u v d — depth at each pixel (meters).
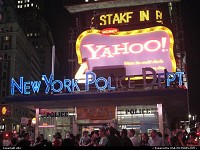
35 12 169.12
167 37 30.70
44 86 25.83
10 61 115.75
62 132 27.53
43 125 28.03
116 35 31.86
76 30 34.41
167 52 30.36
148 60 30.50
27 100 25.28
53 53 27.17
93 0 34.84
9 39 118.56
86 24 34.53
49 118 28.16
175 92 23.16
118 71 30.67
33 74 147.88
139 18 33.12
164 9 33.12
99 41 31.97
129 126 26.44
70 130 27.38
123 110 26.78
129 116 26.69
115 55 31.30
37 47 165.88
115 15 33.81
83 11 35.22
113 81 26.23
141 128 26.17
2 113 48.41
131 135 14.10
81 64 31.52
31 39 165.88
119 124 26.64
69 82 25.50
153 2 33.34
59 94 25.00
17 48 120.62
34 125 28.64
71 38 33.91
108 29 32.19
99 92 24.44
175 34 33.06
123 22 33.34
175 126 39.38
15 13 129.38
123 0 33.47
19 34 123.00
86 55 31.83
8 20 121.75
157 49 30.59
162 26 31.17
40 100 25.09
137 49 31.03
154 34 31.06
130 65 30.72
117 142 10.78
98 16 34.34
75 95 24.78
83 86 30.53
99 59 31.47
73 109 27.61
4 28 120.12
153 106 26.27
